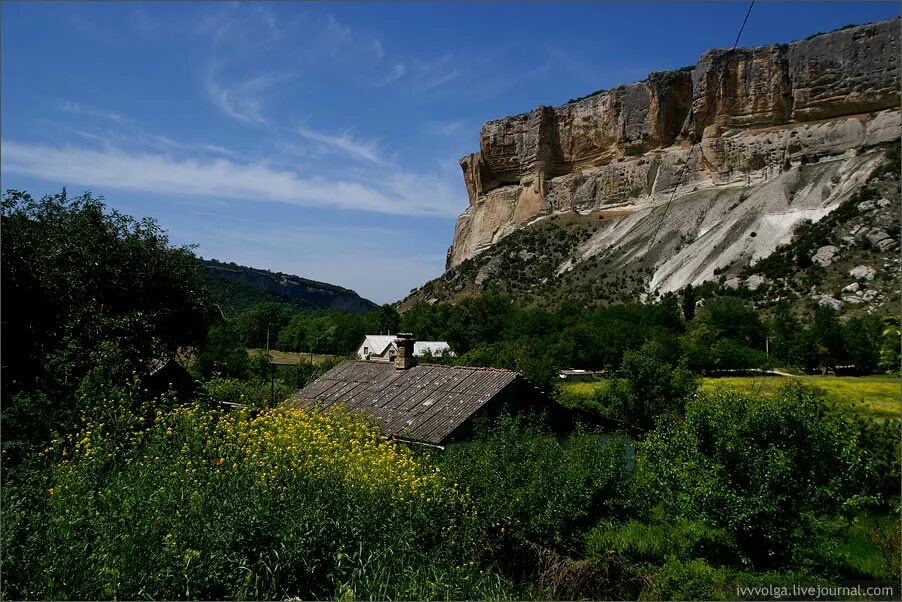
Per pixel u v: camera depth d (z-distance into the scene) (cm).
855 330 5438
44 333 1586
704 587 999
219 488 757
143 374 1770
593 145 13775
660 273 10094
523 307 10300
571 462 1190
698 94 12131
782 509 1091
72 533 609
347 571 717
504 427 1381
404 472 953
